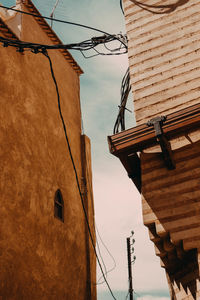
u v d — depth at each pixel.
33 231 10.81
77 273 12.60
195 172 6.77
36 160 11.98
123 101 9.27
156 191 6.89
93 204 15.30
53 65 15.46
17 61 12.56
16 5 14.26
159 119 6.94
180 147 7.05
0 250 9.30
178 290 7.41
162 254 7.01
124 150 7.23
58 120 14.33
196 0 8.82
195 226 6.25
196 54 8.20
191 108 6.85
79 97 17.44
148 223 6.65
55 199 12.61
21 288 9.66
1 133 10.62
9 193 10.23
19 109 11.84
